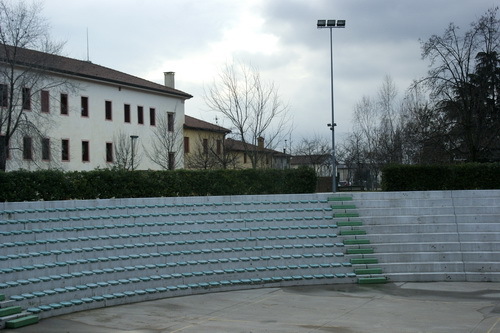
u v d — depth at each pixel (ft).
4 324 49.60
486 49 133.08
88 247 66.54
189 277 69.92
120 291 63.46
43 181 72.95
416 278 76.07
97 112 182.29
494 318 53.88
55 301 56.95
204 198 81.15
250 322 52.85
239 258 75.00
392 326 50.88
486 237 79.77
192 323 52.47
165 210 77.97
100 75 184.75
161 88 211.41
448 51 132.46
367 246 79.05
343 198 86.69
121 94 192.65
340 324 51.80
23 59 144.56
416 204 86.28
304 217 82.94
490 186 94.02
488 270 76.13
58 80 162.40
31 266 58.18
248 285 72.33
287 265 76.02
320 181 173.47
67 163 169.68
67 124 170.40
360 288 71.61
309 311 58.08
